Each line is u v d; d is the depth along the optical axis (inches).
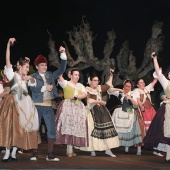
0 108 235.1
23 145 232.1
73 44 496.7
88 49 496.1
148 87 319.6
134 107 303.7
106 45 501.7
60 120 269.3
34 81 246.8
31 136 236.2
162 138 250.2
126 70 492.4
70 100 272.7
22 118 233.0
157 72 254.1
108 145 281.6
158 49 490.9
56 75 256.1
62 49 253.4
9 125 230.2
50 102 251.3
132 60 493.0
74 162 240.4
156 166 234.5
